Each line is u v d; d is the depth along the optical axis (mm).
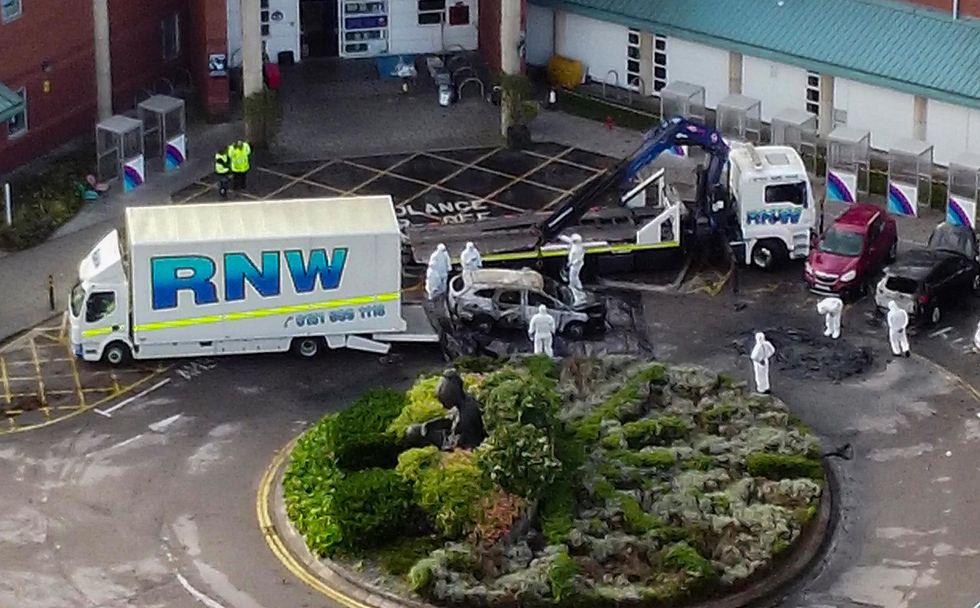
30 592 60562
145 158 88125
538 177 87812
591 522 61406
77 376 71875
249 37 87188
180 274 70875
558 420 64625
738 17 91375
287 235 71125
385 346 73312
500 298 74000
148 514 64312
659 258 79688
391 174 87875
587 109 93938
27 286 78188
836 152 85062
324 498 63031
